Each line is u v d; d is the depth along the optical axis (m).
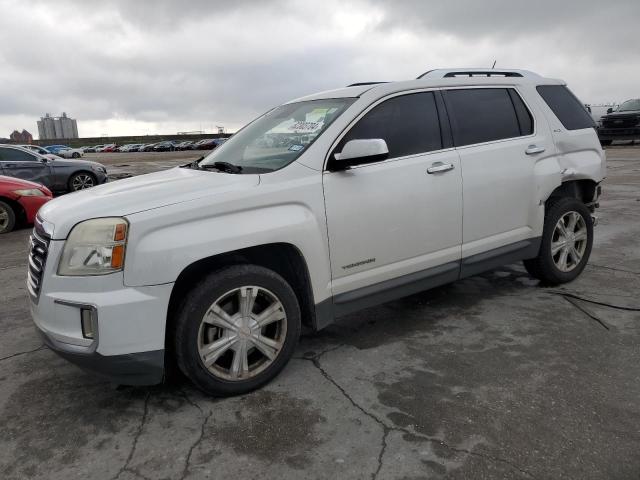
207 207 2.90
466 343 3.71
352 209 3.39
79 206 2.95
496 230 4.18
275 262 3.41
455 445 2.56
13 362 3.69
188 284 3.05
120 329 2.72
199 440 2.69
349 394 3.08
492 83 4.30
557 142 4.55
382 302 3.64
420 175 3.68
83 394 3.22
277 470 2.44
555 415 2.78
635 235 6.72
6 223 8.83
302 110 3.89
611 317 4.05
